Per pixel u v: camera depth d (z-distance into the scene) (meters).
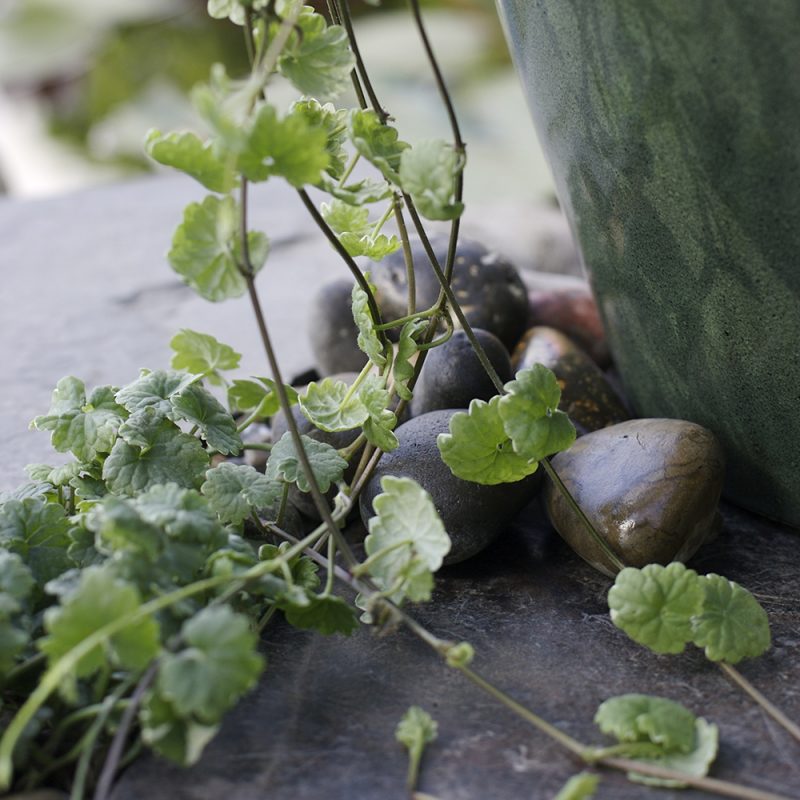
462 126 1.43
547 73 0.64
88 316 0.88
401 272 0.75
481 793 0.57
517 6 0.63
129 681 0.56
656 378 0.68
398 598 0.61
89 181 1.80
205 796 0.57
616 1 0.60
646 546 0.64
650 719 0.57
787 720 0.58
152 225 1.09
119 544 0.57
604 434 0.67
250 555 0.59
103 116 1.78
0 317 0.88
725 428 0.66
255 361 0.81
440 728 0.59
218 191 0.58
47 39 1.72
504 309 0.75
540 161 1.38
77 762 0.58
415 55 1.54
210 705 0.54
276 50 0.56
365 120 0.60
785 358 0.63
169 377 0.65
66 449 0.64
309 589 0.62
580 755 0.57
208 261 0.58
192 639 0.54
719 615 0.60
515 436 0.60
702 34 0.59
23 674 0.58
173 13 1.73
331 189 0.59
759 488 0.67
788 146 0.59
